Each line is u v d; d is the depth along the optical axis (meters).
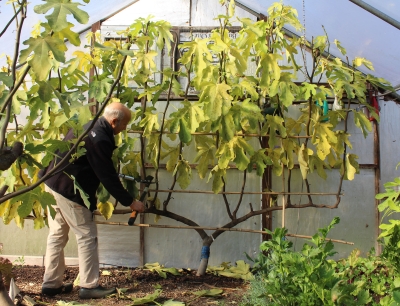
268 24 3.57
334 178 4.24
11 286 3.10
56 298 3.27
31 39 1.73
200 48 3.40
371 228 4.21
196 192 3.91
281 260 2.47
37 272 4.05
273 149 3.85
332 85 3.66
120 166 4.22
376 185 4.23
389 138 4.28
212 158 3.80
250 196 4.25
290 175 3.98
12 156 1.88
